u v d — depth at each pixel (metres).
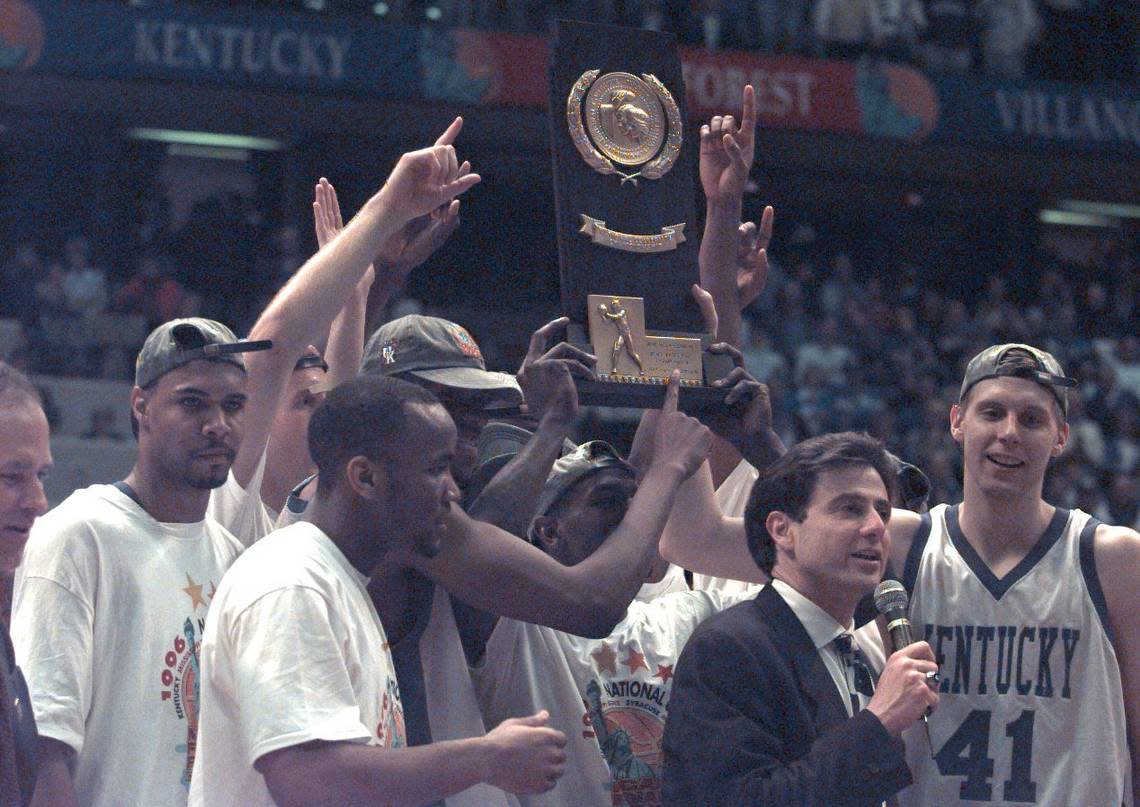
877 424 14.09
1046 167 16.84
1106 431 14.90
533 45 14.62
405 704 2.67
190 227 15.06
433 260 16.08
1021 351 3.33
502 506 2.71
